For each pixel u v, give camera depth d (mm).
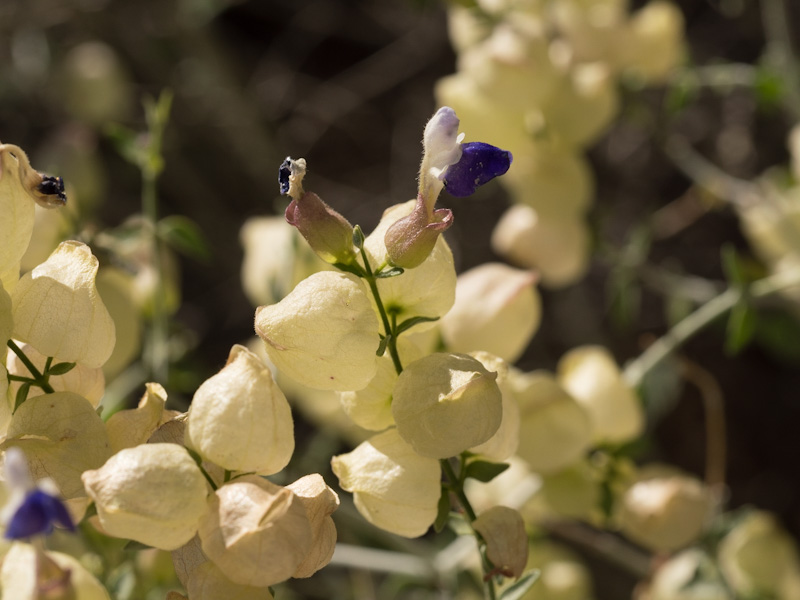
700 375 464
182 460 251
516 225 471
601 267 825
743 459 820
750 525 476
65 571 250
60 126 841
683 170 577
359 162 922
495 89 424
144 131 830
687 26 868
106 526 250
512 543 271
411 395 262
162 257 417
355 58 995
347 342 261
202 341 831
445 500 277
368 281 269
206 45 831
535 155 456
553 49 469
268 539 249
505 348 331
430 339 322
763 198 540
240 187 898
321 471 536
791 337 619
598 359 391
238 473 260
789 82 586
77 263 267
